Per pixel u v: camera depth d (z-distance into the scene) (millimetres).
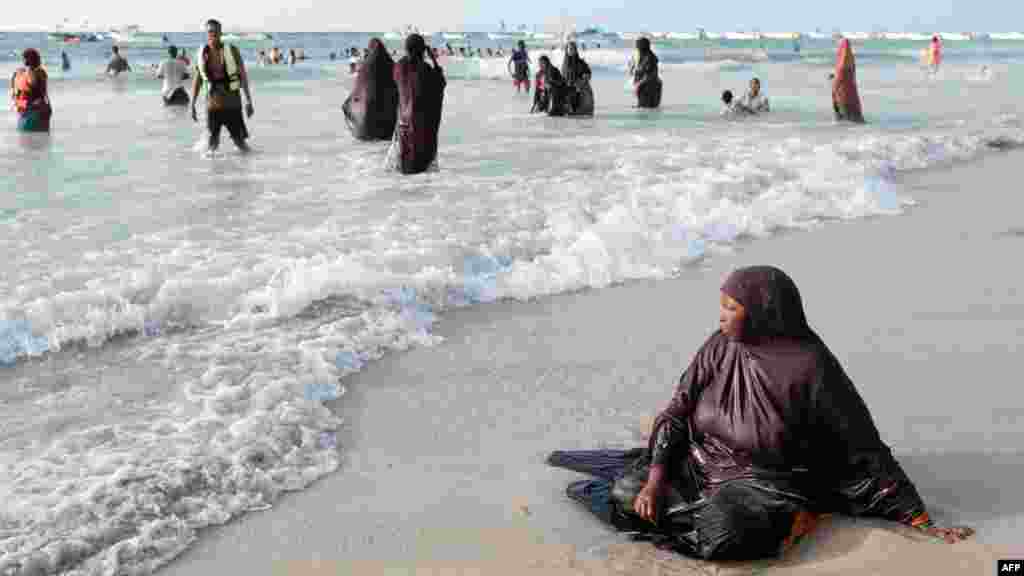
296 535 3434
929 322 5879
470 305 6336
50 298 5652
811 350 3283
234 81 12539
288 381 4664
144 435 4109
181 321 5695
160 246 7176
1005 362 5152
